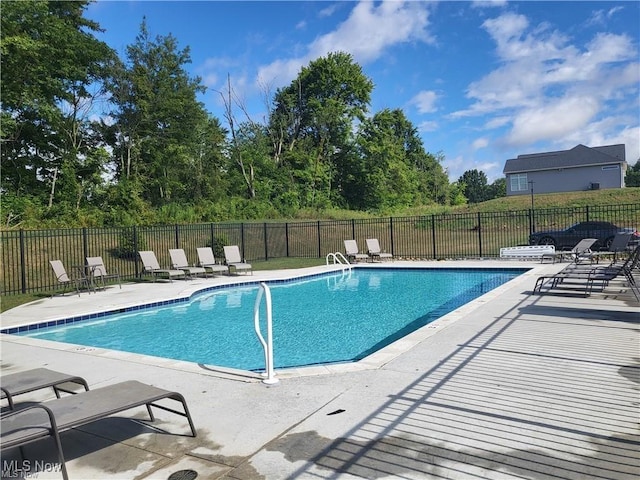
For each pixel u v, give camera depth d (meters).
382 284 14.41
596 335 6.14
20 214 21.98
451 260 18.52
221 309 11.20
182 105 36.22
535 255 17.53
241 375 5.09
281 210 35.53
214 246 19.52
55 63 26.86
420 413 3.79
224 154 42.47
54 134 28.52
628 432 3.33
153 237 22.02
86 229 17.31
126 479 2.97
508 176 50.31
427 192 64.06
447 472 2.87
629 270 9.79
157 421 3.88
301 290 13.77
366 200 50.38
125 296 12.16
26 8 23.47
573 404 3.86
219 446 3.38
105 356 6.25
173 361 5.87
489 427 3.48
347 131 49.06
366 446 3.27
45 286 14.45
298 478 2.89
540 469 2.86
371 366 5.14
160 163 35.47
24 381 3.91
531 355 5.32
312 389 4.50
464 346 5.82
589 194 33.41
